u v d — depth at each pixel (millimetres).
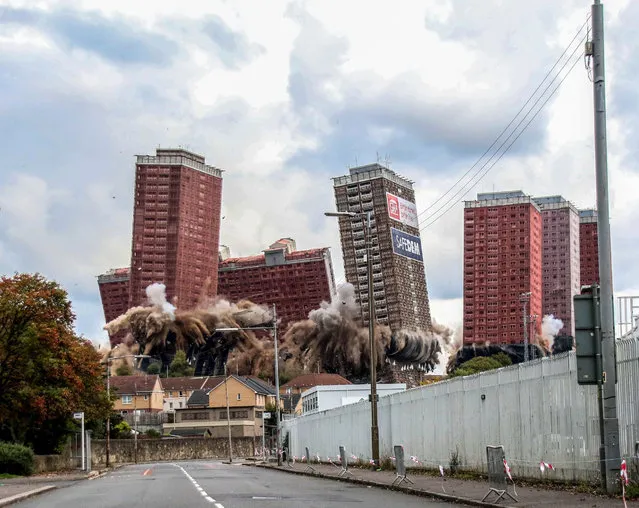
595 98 18922
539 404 23250
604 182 18719
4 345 54625
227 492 26078
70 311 56906
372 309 38406
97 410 63312
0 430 62531
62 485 36969
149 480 38844
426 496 22766
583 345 18500
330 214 37781
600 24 18938
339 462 48625
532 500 18172
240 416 149125
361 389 72188
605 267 18531
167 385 189875
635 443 18422
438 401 32188
